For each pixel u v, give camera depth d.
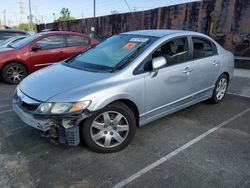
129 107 3.41
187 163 3.01
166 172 2.84
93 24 19.89
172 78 3.76
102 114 3.07
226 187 2.60
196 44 4.36
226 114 4.64
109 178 2.72
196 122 4.23
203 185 2.63
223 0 10.20
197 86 4.38
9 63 6.71
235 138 3.68
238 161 3.07
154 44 3.65
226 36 10.32
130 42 3.92
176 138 3.65
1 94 5.89
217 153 3.25
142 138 3.62
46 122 2.80
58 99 2.83
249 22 9.42
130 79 3.25
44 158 3.08
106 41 4.42
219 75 4.93
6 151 3.24
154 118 3.71
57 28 26.39
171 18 12.69
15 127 3.95
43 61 7.17
